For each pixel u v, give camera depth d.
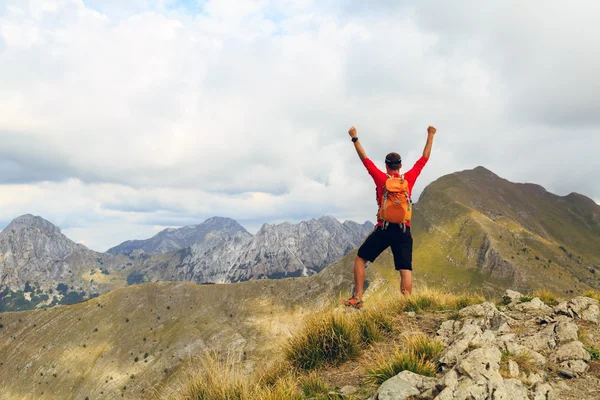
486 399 2.39
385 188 4.00
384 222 4.11
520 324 3.88
